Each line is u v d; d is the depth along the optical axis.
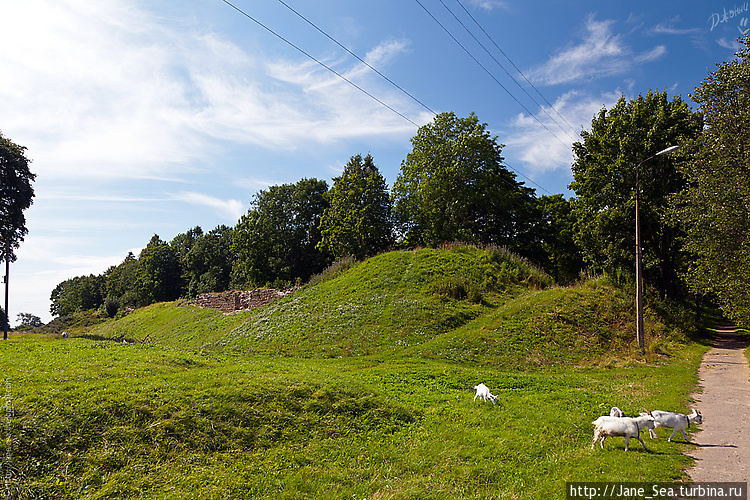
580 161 37.62
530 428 11.39
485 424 11.90
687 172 20.59
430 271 36.41
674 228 31.17
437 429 11.60
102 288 116.38
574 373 20.83
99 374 12.02
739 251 17.28
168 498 7.59
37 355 14.42
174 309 58.06
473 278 35.28
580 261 59.16
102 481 7.93
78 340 19.64
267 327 32.69
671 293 34.38
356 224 54.69
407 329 27.56
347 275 40.38
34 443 8.31
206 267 87.56
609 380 18.80
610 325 26.61
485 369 21.11
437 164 51.56
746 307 17.70
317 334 28.77
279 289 45.94
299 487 8.26
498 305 31.33
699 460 8.97
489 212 52.09
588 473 8.30
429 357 23.16
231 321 41.09
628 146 31.61
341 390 13.21
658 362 21.83
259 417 10.85
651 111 32.62
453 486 8.24
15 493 7.27
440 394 15.61
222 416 10.48
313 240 67.19
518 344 24.27
